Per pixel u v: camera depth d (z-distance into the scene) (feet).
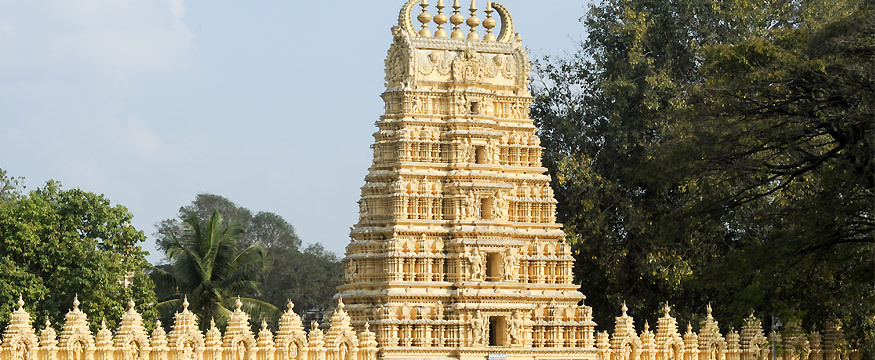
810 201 251.39
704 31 368.27
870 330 319.06
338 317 291.17
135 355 274.57
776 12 363.35
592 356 312.71
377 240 305.53
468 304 302.45
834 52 247.29
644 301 369.30
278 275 560.61
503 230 308.40
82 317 271.69
